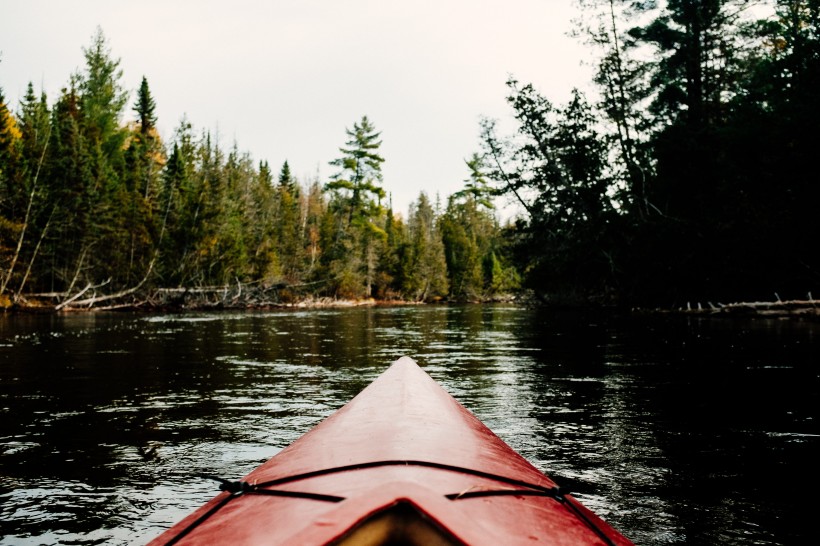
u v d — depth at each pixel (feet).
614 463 12.96
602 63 96.53
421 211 358.84
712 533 9.41
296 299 157.28
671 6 92.99
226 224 142.51
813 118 64.13
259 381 24.08
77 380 24.36
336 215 205.77
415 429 7.80
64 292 104.63
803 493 11.15
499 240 272.10
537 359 31.42
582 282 104.88
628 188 93.81
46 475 12.15
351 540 3.20
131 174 146.92
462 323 70.18
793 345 35.50
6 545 8.96
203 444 14.47
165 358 32.04
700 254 78.59
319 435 8.27
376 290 212.23
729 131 74.02
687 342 39.32
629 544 5.27
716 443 14.51
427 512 3.24
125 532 9.46
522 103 101.35
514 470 6.99
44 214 106.22
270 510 5.39
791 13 81.61
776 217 69.41
